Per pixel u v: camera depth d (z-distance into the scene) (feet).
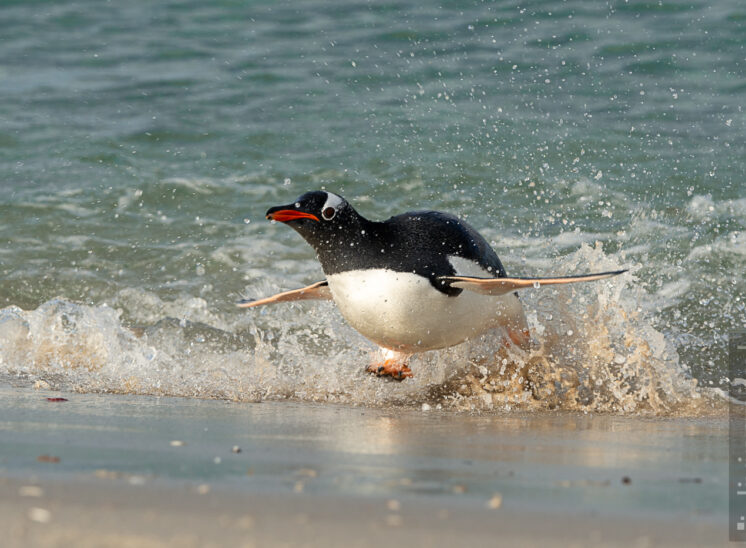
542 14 85.10
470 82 73.77
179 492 14.82
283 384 32.32
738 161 59.77
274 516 13.46
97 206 57.11
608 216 52.90
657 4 84.79
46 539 11.95
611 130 64.90
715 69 74.02
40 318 38.58
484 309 30.09
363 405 29.81
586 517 13.94
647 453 20.62
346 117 69.56
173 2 98.17
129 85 78.79
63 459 17.54
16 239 52.65
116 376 33.06
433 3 89.45
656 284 44.96
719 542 12.75
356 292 28.84
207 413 26.03
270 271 48.65
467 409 29.48
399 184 58.59
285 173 61.26
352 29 85.87
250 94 75.15
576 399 30.42
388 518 13.55
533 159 61.00
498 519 13.67
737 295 43.88
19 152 65.46
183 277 48.19
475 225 52.26
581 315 33.78
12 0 99.76
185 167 62.85
